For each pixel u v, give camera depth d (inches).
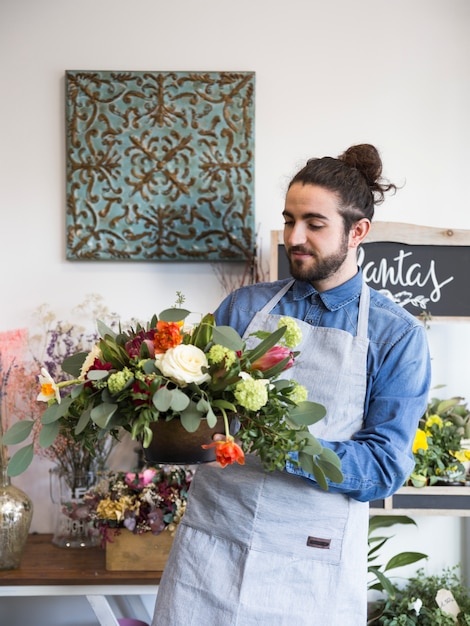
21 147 119.6
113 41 119.6
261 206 120.7
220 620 71.9
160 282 120.7
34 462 121.2
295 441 60.3
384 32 121.0
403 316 74.1
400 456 68.7
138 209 118.7
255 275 119.3
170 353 57.7
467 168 121.7
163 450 61.4
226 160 119.0
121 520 103.8
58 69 119.5
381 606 117.8
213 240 118.7
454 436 111.7
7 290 119.9
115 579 102.8
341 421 72.3
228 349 59.4
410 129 121.4
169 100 118.7
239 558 72.6
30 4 119.0
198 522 75.5
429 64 121.4
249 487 72.7
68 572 104.5
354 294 75.5
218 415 60.7
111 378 57.2
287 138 120.7
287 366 62.5
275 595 71.6
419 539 123.0
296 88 120.6
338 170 72.0
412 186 121.7
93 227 118.5
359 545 73.6
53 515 121.5
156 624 74.9
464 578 122.5
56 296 120.1
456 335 122.7
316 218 70.3
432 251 114.0
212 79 118.7
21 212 119.8
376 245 113.7
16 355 119.3
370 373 72.6
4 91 119.2
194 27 119.9
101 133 118.6
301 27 120.6
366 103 121.1
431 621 111.1
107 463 119.6
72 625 120.4
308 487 71.6
